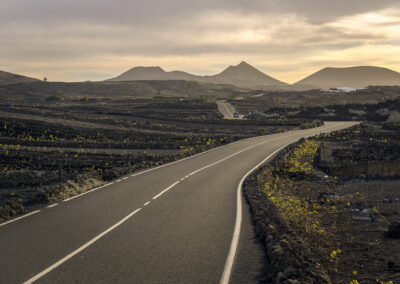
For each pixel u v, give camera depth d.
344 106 100.81
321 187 22.34
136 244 8.67
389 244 11.55
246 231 9.98
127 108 141.38
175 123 71.56
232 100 194.00
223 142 42.81
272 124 71.19
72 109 127.75
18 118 52.94
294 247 8.41
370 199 19.02
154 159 28.00
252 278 6.82
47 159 27.72
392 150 34.97
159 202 13.54
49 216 11.16
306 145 37.00
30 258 7.63
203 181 18.75
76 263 7.39
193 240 9.08
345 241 11.85
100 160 28.05
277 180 22.11
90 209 12.19
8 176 17.92
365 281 8.34
